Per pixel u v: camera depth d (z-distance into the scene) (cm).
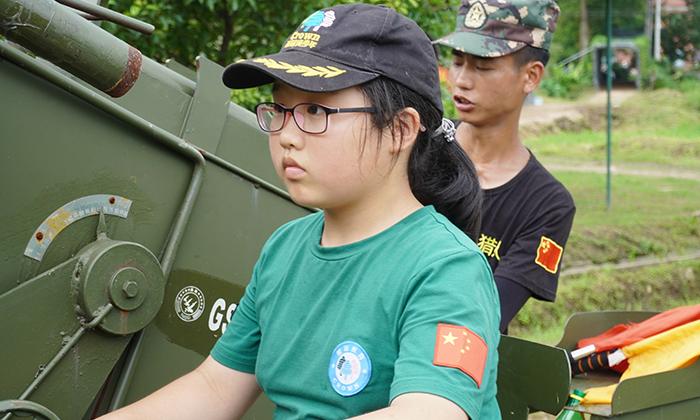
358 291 192
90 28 227
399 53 195
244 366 219
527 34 345
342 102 191
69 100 256
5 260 250
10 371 248
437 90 203
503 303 328
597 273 810
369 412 183
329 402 190
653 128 1994
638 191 1215
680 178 1364
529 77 349
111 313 254
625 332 328
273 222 303
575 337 348
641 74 2684
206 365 221
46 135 254
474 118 345
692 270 870
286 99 195
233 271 296
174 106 291
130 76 234
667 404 301
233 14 549
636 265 860
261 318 208
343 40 192
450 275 184
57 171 256
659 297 827
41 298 251
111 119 264
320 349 192
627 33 3034
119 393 273
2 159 248
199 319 290
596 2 3050
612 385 312
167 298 283
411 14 584
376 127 192
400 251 192
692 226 975
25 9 217
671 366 307
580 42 3016
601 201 1131
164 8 516
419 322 181
